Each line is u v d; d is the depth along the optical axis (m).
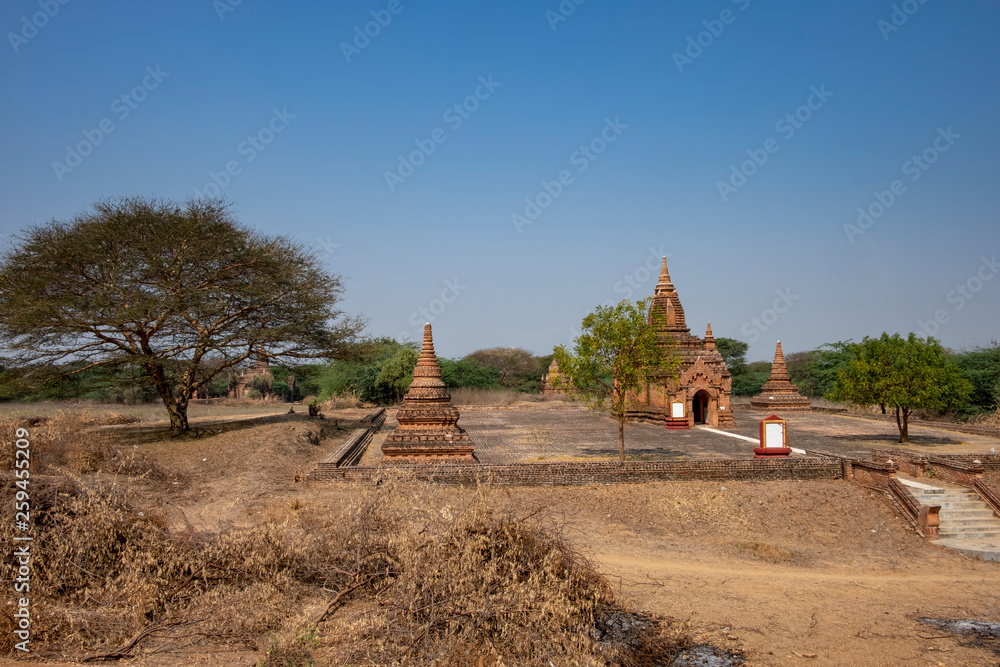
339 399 64.06
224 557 12.30
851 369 34.62
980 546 19.52
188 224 30.09
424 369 28.25
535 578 10.94
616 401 26.86
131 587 11.21
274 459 26.42
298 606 11.48
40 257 28.41
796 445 33.41
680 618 13.07
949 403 33.06
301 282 34.88
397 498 12.97
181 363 33.25
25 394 34.09
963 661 11.85
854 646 12.33
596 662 10.20
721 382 41.41
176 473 22.44
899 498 21.33
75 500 12.59
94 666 9.68
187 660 9.96
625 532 19.03
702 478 23.19
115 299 29.59
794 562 17.55
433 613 10.27
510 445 33.91
